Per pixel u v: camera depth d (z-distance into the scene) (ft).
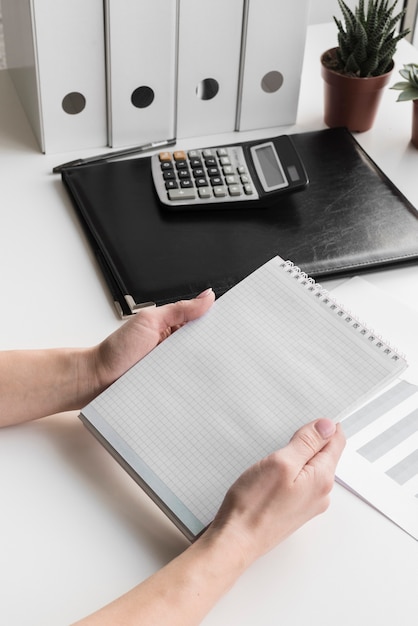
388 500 2.58
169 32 3.57
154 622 2.15
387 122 4.13
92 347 2.81
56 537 2.45
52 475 2.61
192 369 2.70
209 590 2.23
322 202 3.59
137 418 2.62
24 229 3.48
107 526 2.49
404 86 3.83
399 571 2.42
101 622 2.13
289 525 2.38
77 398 2.76
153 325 2.77
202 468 2.51
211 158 3.65
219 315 2.81
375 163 3.83
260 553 2.35
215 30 3.64
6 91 4.16
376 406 2.83
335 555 2.45
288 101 4.00
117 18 3.47
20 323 3.08
